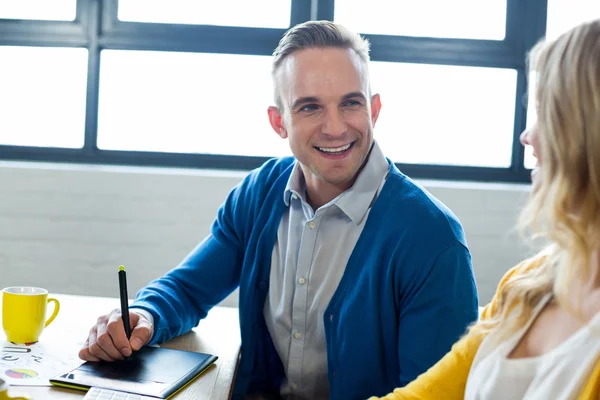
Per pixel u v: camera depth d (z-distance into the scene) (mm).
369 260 1446
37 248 3111
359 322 1447
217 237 1714
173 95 3258
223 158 3285
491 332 934
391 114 3246
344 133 1438
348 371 1466
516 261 3104
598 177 787
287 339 1562
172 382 1258
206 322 1729
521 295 907
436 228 1415
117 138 3291
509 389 863
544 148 836
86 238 3107
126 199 3096
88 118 3258
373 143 1528
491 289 3121
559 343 849
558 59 812
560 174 813
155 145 3297
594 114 780
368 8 3195
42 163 3238
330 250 1502
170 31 3201
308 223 1511
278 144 3287
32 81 3256
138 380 1252
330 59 1444
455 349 1021
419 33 3211
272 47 3195
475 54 3203
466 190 3092
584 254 815
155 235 3102
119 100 3264
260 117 3262
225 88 3244
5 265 3119
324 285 1498
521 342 898
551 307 889
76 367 1297
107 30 3217
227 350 1505
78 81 3256
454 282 1386
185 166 3291
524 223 884
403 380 1369
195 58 3223
